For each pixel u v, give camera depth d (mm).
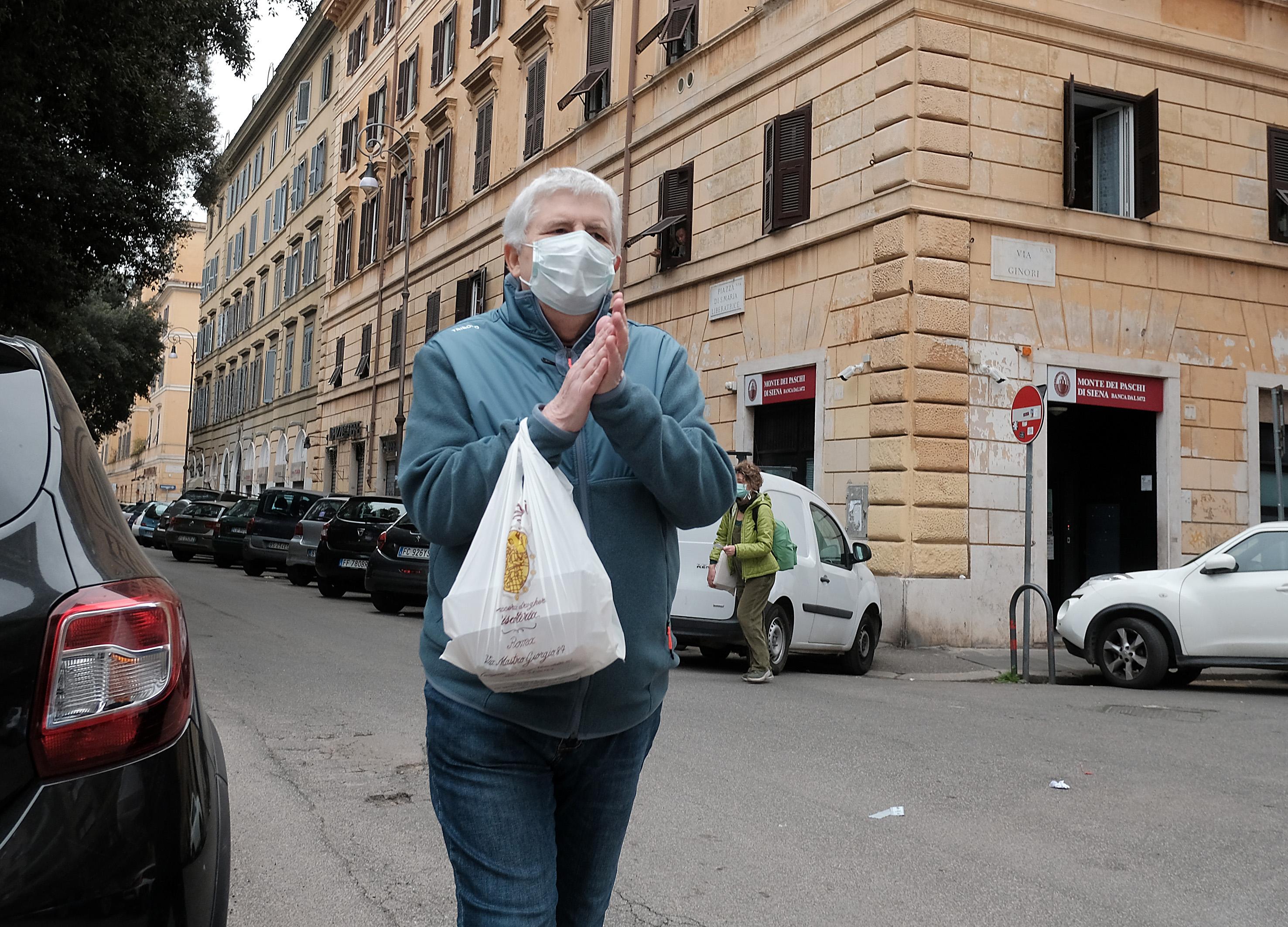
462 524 1979
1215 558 10773
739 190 17219
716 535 10602
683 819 5129
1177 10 15664
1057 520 16453
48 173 13984
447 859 4461
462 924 1994
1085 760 6688
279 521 23812
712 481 2109
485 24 28062
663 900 4070
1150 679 10805
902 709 8555
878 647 13516
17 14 12234
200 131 20188
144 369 38125
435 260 30531
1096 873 4508
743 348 16922
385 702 7852
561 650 1849
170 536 30047
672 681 9680
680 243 18484
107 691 2016
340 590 19125
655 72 19953
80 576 2072
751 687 9570
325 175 41375
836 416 14820
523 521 1877
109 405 38250
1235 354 15812
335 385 37562
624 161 19859
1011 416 13102
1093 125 15703
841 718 7953
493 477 1959
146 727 2055
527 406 2096
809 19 15852
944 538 13703
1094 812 5453
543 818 2049
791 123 15992
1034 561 14227
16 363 2426
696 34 18719
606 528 2041
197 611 14281
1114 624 11031
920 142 13961
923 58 14023
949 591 13656
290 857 4445
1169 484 15180
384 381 33312
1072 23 14859
